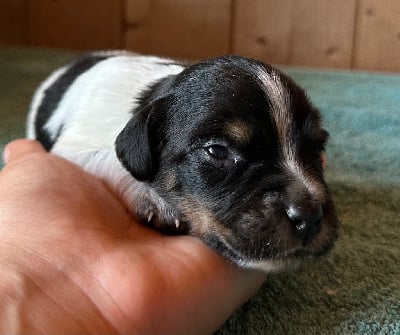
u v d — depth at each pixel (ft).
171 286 0.28
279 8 0.87
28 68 0.77
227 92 0.33
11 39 0.90
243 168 0.33
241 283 0.32
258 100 0.33
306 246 0.31
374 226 0.43
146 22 0.89
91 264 0.27
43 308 0.24
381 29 0.86
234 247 0.32
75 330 0.24
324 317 0.33
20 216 0.28
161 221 0.36
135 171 0.35
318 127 0.35
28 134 0.54
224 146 0.33
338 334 0.31
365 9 0.86
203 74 0.35
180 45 0.89
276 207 0.31
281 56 0.89
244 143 0.32
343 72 0.81
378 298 0.34
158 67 0.45
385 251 0.39
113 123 0.41
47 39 0.90
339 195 0.48
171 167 0.35
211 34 0.88
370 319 0.32
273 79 0.34
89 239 0.28
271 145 0.33
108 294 0.26
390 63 0.87
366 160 0.55
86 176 0.34
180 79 0.36
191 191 0.34
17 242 0.27
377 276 0.36
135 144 0.35
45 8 0.89
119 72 0.44
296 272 0.37
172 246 0.31
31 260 0.26
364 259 0.38
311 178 0.32
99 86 0.44
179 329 0.28
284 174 0.32
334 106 0.67
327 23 0.87
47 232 0.28
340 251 0.39
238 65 0.35
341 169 0.53
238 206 0.32
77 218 0.29
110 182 0.38
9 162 0.35
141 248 0.30
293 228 0.30
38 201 0.30
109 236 0.29
